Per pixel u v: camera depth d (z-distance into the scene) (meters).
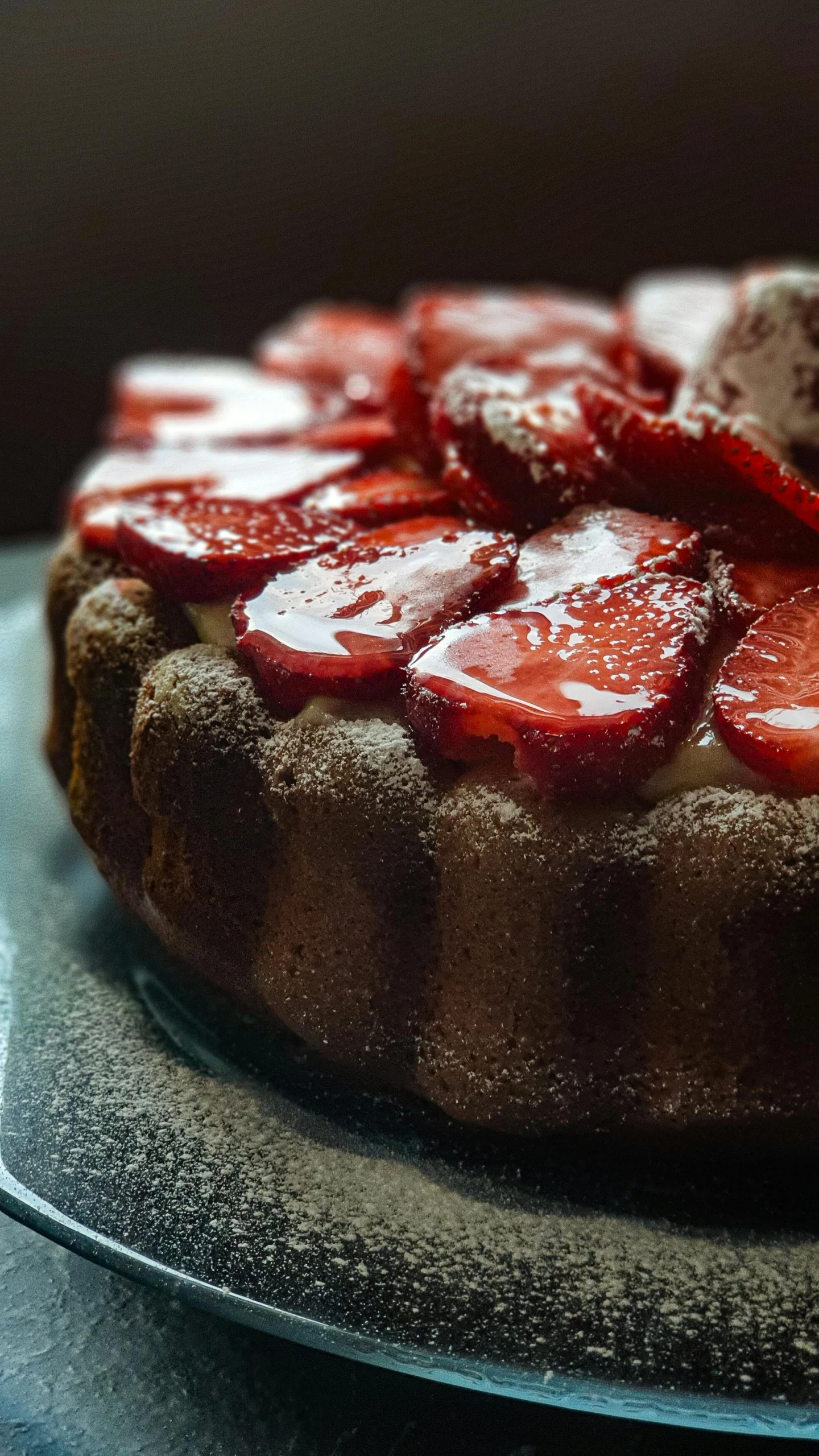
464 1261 0.40
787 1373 0.38
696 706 0.41
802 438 0.47
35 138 0.84
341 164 0.88
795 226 0.90
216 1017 0.45
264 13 0.85
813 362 0.46
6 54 0.83
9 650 0.60
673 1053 0.41
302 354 0.61
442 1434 0.39
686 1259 0.40
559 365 0.50
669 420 0.45
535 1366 0.38
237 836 0.43
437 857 0.42
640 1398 0.38
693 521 0.45
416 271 0.89
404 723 0.42
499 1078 0.41
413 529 0.46
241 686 0.44
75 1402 0.40
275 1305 0.39
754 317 0.47
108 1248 0.40
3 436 0.89
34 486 0.90
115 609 0.46
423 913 0.42
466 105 0.88
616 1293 0.39
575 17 0.86
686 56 0.87
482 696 0.41
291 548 0.45
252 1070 0.44
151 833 0.45
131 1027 0.45
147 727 0.44
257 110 0.86
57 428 0.89
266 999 0.44
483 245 0.90
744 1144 0.41
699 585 0.43
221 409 0.58
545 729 0.40
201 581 0.45
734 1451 0.39
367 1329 0.39
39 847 0.51
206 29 0.85
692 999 0.41
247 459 0.51
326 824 0.42
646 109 0.88
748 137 0.89
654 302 0.57
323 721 0.43
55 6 0.83
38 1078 0.43
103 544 0.48
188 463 0.51
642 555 0.44
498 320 0.53
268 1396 0.40
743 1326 0.39
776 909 0.40
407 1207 0.41
